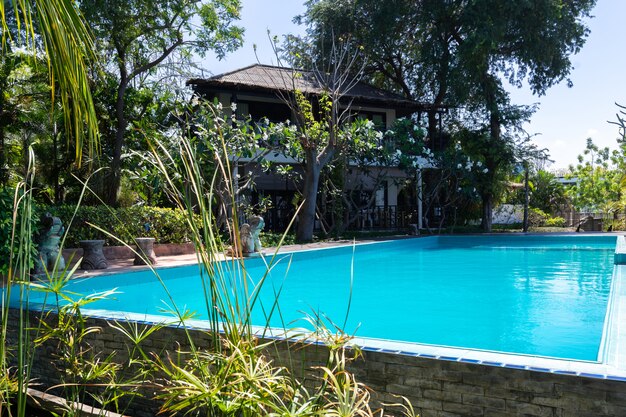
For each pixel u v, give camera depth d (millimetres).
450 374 3273
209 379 1792
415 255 14695
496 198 23875
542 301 7477
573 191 28766
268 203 17688
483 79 23312
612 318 4742
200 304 7641
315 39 27344
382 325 6164
